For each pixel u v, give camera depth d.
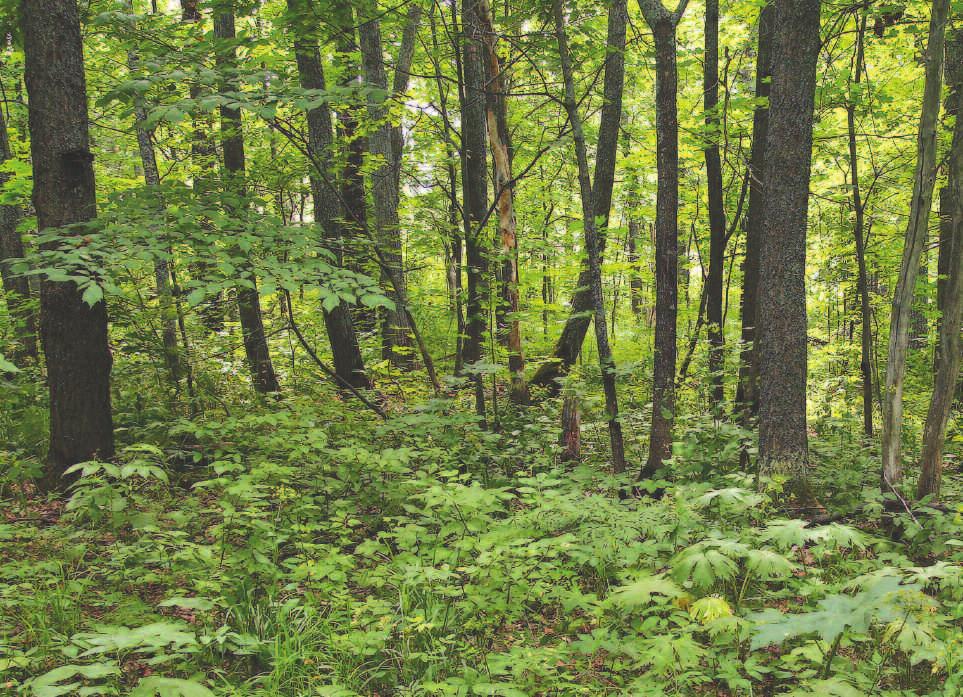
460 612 3.76
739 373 8.10
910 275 4.97
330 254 5.49
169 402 7.29
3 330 8.46
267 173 7.29
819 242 12.27
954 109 8.49
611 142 9.57
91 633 3.06
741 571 3.91
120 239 4.85
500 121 7.99
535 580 3.93
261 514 4.02
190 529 4.86
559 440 7.36
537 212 15.43
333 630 3.53
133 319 7.06
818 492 5.59
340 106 7.36
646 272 12.16
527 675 3.18
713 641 3.24
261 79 5.23
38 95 5.45
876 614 2.25
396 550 4.81
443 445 6.59
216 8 6.28
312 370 9.55
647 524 4.04
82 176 5.63
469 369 6.64
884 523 4.95
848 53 9.95
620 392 9.70
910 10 8.08
